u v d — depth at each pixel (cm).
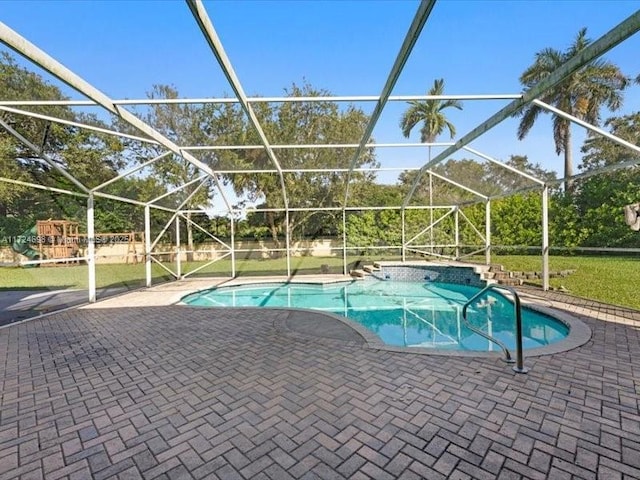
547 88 439
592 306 645
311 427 257
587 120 1223
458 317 789
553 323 595
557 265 1134
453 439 238
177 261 1212
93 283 787
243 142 1095
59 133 614
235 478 205
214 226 1638
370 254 1407
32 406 301
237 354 421
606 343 432
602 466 208
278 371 365
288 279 1159
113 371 377
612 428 247
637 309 608
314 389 320
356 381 336
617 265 1085
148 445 241
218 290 1066
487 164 839
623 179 899
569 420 258
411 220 1378
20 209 734
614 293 766
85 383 346
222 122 1073
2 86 448
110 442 246
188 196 1152
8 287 1042
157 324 579
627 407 276
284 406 290
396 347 436
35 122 550
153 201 1030
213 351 436
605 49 336
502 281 970
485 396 299
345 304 948
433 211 1360
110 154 773
